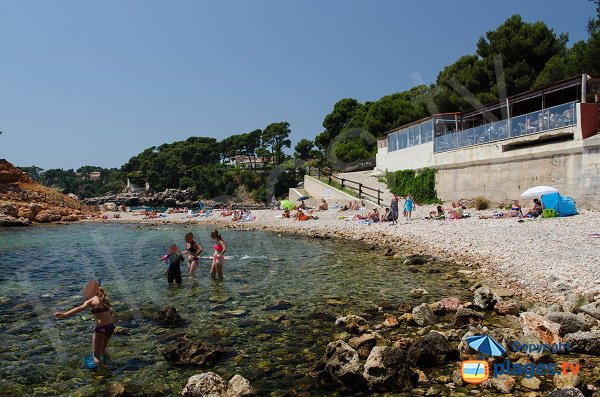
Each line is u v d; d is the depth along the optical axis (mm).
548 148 23812
